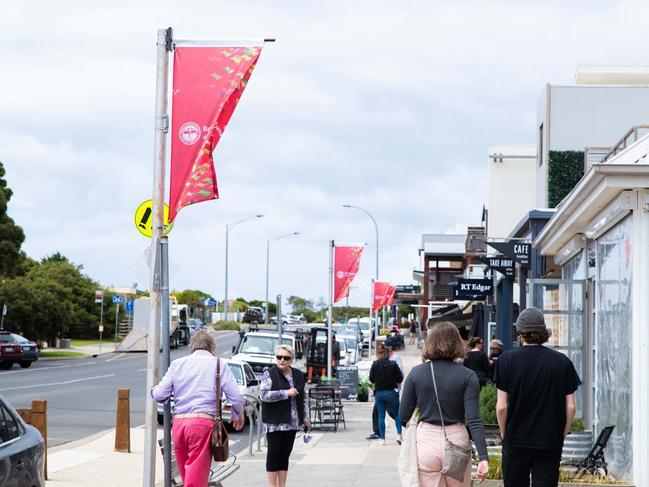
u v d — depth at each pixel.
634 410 14.19
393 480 16.94
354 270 37.62
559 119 38.25
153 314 14.12
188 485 11.40
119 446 20.95
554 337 22.34
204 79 14.02
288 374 14.24
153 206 14.23
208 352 11.93
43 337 72.38
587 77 46.38
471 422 9.34
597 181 14.64
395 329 77.31
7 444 9.66
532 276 26.62
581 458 16.09
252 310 124.62
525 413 9.61
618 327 15.70
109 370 54.44
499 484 13.88
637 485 14.03
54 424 27.25
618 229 15.82
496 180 58.56
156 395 11.70
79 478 17.02
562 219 19.17
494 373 9.82
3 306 68.12
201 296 173.50
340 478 17.19
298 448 22.48
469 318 57.06
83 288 100.69
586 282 19.27
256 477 17.50
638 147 17.02
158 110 14.30
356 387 38.75
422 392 9.46
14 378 45.88
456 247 85.19
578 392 19.44
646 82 46.25
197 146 13.95
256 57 14.09
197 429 11.45
